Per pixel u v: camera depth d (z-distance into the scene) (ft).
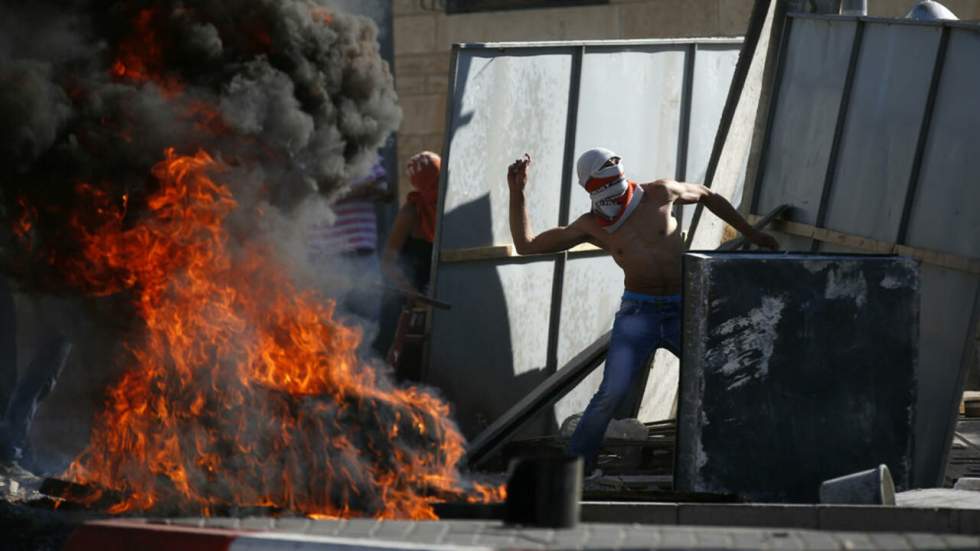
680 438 32.35
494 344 42.24
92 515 27.63
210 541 18.92
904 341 32.50
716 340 32.01
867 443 32.27
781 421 32.04
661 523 25.31
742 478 31.86
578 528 19.80
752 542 18.29
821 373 32.24
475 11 67.41
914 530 23.32
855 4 43.39
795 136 42.29
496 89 41.11
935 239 35.58
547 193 43.11
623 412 43.55
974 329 33.86
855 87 39.60
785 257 32.40
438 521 20.56
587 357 41.34
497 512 26.66
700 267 32.09
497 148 41.57
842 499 26.37
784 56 43.11
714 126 48.03
